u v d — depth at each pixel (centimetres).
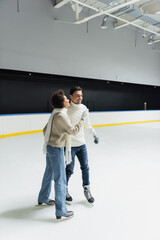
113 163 386
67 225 190
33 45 813
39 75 866
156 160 410
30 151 473
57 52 885
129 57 1162
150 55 1272
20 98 829
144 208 224
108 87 1122
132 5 743
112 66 1091
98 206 226
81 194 255
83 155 224
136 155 448
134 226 191
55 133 181
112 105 1153
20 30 774
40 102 886
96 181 296
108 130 827
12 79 799
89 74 1003
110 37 1064
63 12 882
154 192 263
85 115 189
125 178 310
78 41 947
